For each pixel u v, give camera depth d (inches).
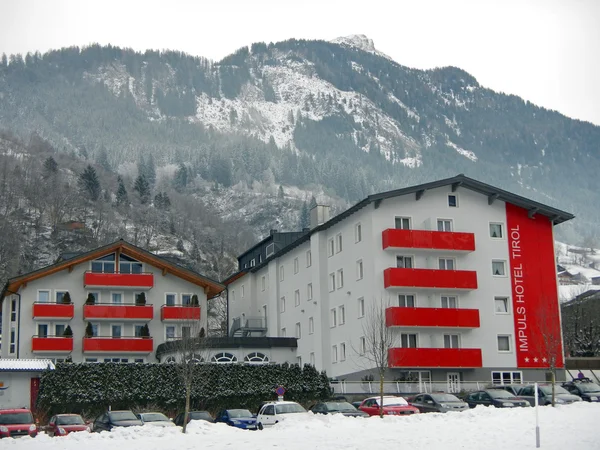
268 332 3405.5
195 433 1469.0
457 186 2723.9
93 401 2076.8
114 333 2874.0
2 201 7500.0
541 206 2768.2
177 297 2952.8
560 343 2714.1
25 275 2773.1
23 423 1604.3
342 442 1190.3
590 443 1107.3
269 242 3722.9
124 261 2923.2
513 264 2733.8
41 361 2346.2
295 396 2230.6
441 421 1489.9
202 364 2106.3
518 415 1547.7
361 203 2632.9
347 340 2755.9
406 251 2623.0
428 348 2524.6
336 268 2871.6
